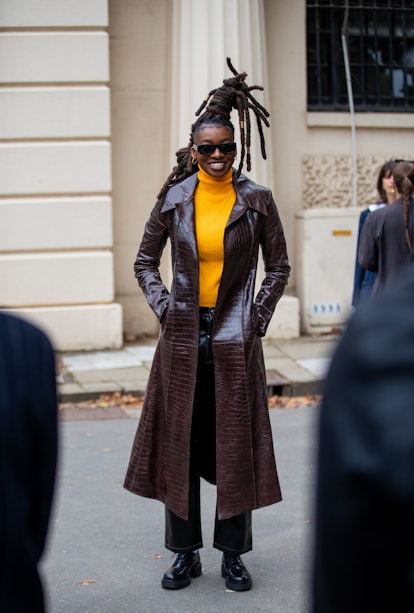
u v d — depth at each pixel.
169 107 11.73
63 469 7.43
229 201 4.91
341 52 12.44
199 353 4.90
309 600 1.60
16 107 10.88
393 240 7.37
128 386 9.72
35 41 10.85
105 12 10.93
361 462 1.37
